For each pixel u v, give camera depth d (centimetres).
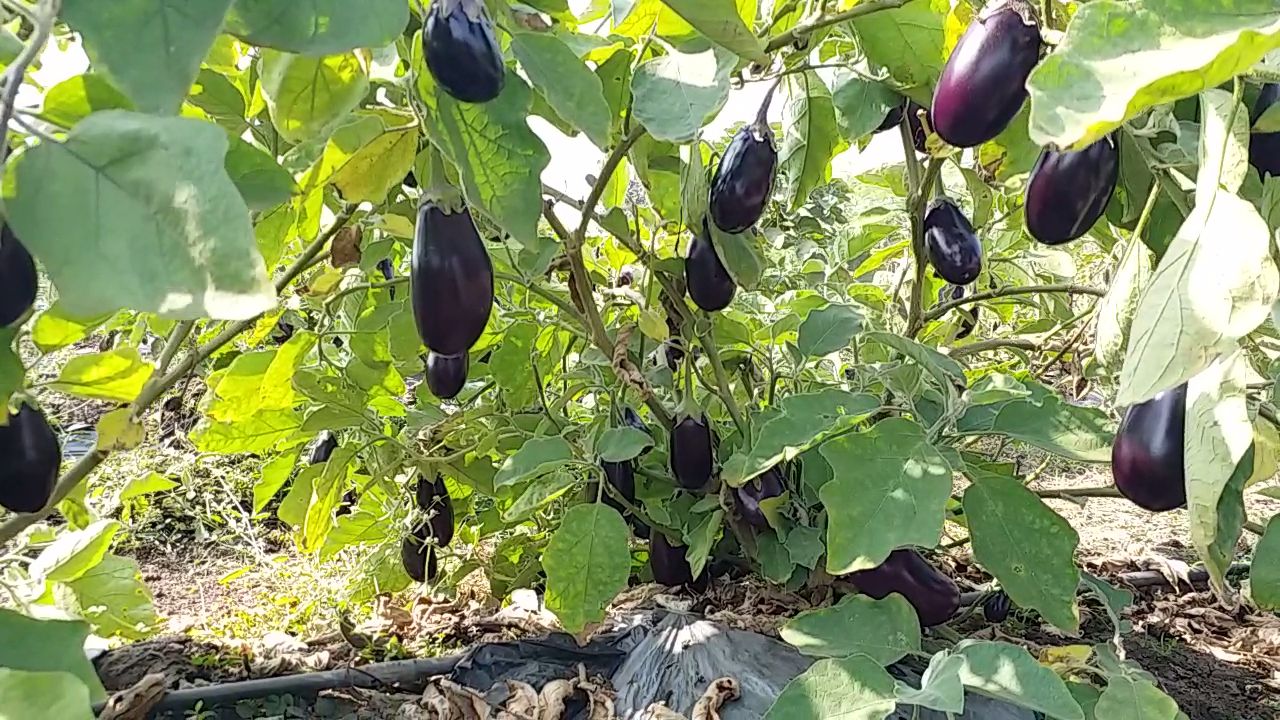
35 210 43
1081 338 154
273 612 202
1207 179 65
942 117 86
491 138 81
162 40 46
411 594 212
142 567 254
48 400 338
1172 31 52
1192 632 193
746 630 144
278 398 149
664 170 140
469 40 73
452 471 181
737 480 122
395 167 99
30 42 44
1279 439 99
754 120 118
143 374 86
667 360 155
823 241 228
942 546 177
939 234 137
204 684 160
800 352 147
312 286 125
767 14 131
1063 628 106
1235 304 60
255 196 77
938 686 93
